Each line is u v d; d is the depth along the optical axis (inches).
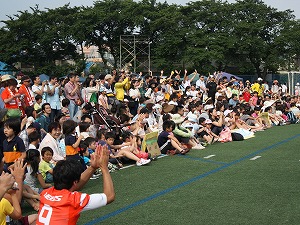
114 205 279.4
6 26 1662.2
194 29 1742.1
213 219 248.8
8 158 285.3
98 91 538.9
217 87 796.6
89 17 1696.6
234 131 594.2
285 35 1768.0
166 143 469.7
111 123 458.0
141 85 667.4
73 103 515.2
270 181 339.3
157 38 1818.4
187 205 277.9
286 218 247.9
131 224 242.2
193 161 431.5
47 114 431.8
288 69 1860.2
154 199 292.8
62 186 167.2
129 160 429.1
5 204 177.8
